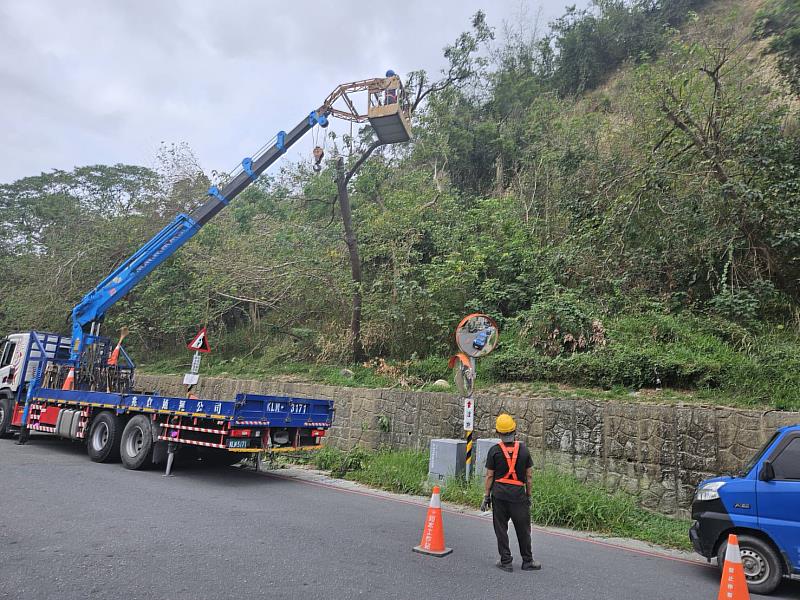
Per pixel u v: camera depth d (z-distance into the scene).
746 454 7.80
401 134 12.59
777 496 5.45
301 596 4.20
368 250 16.25
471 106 26.62
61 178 32.44
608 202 13.73
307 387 13.94
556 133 18.61
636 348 10.66
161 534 5.71
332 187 20.48
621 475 8.80
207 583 4.37
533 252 14.52
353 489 9.52
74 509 6.59
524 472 5.56
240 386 15.87
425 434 11.41
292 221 20.45
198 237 19.48
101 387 12.33
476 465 9.52
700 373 9.47
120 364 13.73
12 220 31.33
